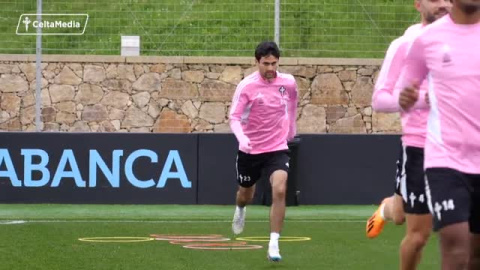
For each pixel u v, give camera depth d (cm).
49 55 5659
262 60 2859
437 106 1664
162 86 5650
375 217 2445
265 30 5812
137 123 5647
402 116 1944
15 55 5672
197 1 5919
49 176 4250
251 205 4278
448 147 1650
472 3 1641
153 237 3247
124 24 5894
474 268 1781
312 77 5634
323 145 4288
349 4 5791
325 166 4288
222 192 4266
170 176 4256
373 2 5788
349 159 4297
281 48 5703
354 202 4303
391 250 2945
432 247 3011
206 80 5656
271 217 2709
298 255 2830
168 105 5650
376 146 4303
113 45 5844
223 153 4262
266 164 2895
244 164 2958
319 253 2875
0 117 5669
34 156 4250
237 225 3189
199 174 4262
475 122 1641
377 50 5731
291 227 3575
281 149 2888
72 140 4247
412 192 1916
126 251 2875
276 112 2878
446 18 1694
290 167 4212
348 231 3447
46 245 2995
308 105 5622
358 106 5622
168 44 5800
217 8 5878
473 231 1738
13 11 5925
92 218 3822
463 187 1638
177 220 3794
